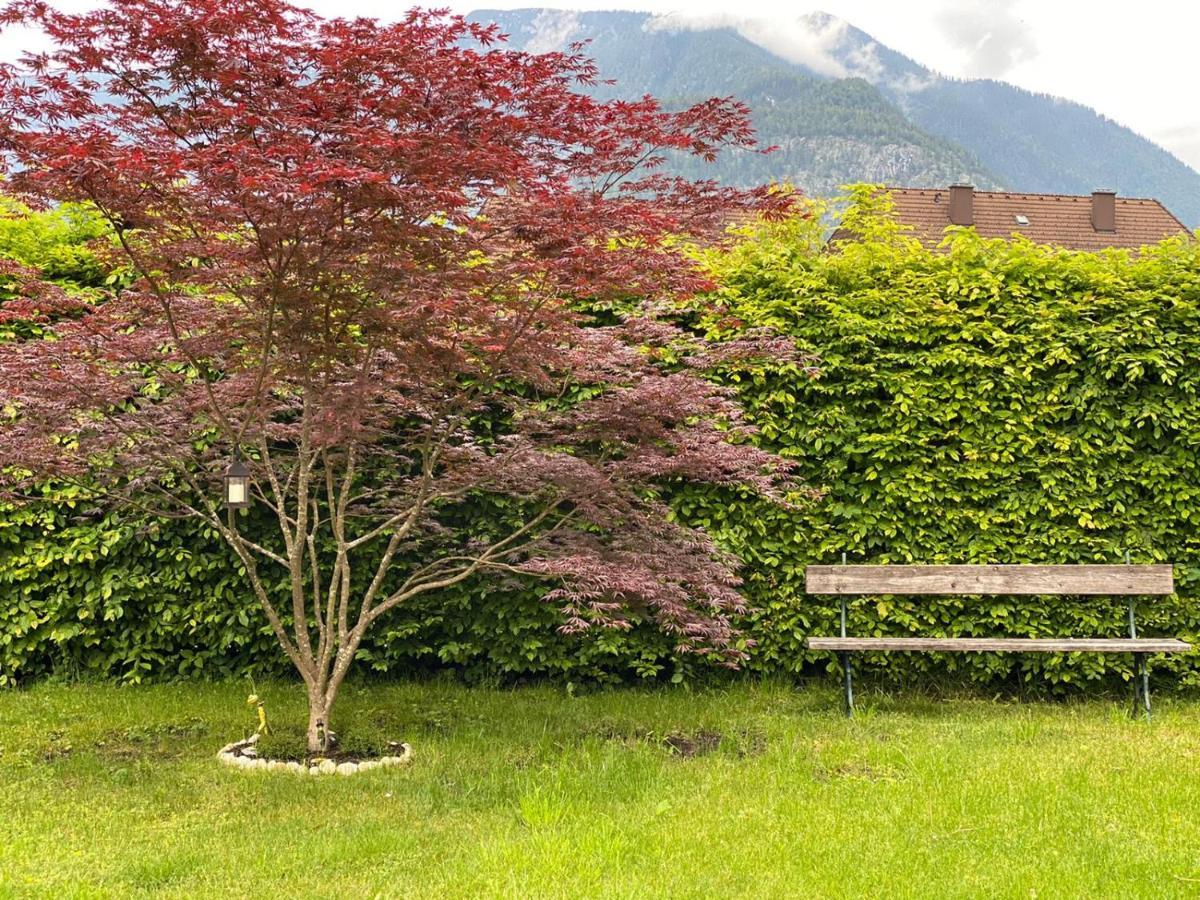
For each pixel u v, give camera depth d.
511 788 4.57
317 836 3.93
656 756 5.16
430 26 4.20
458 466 5.59
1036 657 6.66
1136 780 4.61
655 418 5.41
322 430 4.62
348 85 4.16
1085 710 6.36
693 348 5.66
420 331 4.67
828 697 6.57
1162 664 6.62
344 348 5.03
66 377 4.82
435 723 5.88
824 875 3.52
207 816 4.23
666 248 5.06
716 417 6.14
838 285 6.92
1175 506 6.59
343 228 4.39
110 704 6.25
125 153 4.02
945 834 3.93
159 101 4.33
